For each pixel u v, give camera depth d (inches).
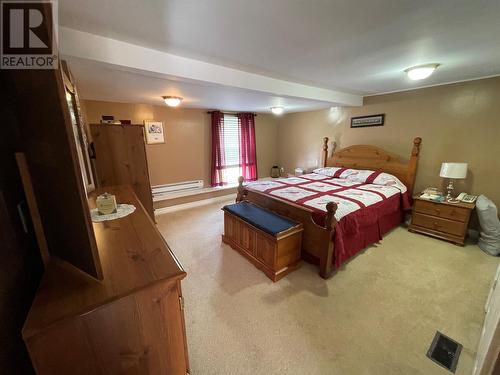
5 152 31.4
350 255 99.4
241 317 70.2
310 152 203.2
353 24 54.8
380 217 114.0
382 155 147.3
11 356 28.7
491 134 109.3
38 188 32.7
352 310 72.7
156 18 51.1
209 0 44.4
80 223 29.1
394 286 84.0
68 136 25.7
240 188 131.3
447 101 120.0
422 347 60.1
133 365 33.1
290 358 57.5
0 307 26.8
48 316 25.5
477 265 96.2
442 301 76.2
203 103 153.5
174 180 177.8
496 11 49.1
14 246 31.4
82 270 32.6
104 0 43.7
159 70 71.1
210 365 55.7
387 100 143.2
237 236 108.9
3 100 32.1
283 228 88.1
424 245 113.8
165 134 167.6
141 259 36.3
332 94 136.3
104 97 128.3
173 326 35.7
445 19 52.9
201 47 67.8
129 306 30.6
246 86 94.8
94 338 29.0
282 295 79.8
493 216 103.0
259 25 54.8
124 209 57.4
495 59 81.2
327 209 83.7
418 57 78.3
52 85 24.1
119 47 63.2
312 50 70.9
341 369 54.7
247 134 210.5
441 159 125.9
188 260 103.0
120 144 93.4
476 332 64.1
